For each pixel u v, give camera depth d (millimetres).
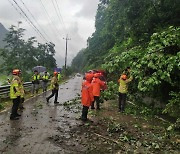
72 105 15297
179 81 11422
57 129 8945
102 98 16406
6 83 23016
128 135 8414
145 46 14453
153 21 15828
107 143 7523
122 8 21797
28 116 11164
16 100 10398
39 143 7191
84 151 6695
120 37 24531
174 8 14688
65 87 32344
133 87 15766
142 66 12141
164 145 7590
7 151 6414
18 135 7934
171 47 11688
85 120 10625
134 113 12734
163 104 12711
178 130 9414
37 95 20906
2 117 10773
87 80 10695
